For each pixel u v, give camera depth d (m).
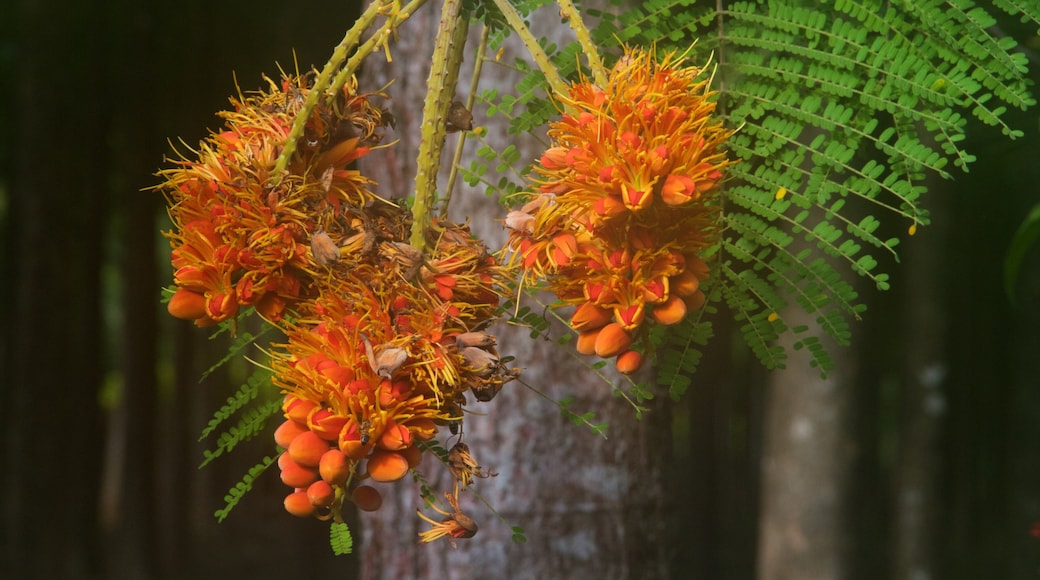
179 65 10.32
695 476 12.00
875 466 12.84
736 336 10.91
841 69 1.60
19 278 10.02
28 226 9.93
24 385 9.96
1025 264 8.09
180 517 13.81
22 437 9.95
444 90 1.45
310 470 1.35
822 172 1.58
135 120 10.47
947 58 1.58
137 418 11.93
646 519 3.18
